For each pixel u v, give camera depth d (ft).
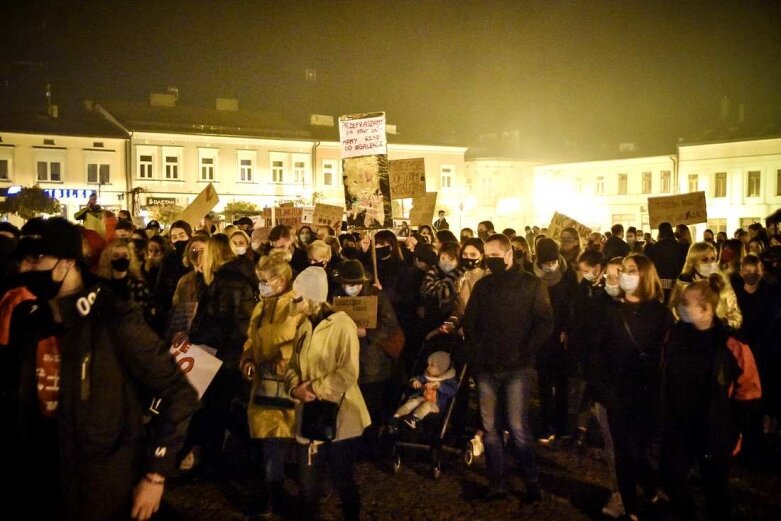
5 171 136.77
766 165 146.10
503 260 20.11
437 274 27.04
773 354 23.99
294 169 157.58
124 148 143.84
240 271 22.40
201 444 22.39
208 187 38.14
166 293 29.09
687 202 43.04
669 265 38.32
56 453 10.52
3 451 10.62
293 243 33.22
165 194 146.00
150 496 10.82
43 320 10.54
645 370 17.90
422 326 26.86
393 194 33.55
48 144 138.72
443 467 23.32
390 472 22.88
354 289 20.51
